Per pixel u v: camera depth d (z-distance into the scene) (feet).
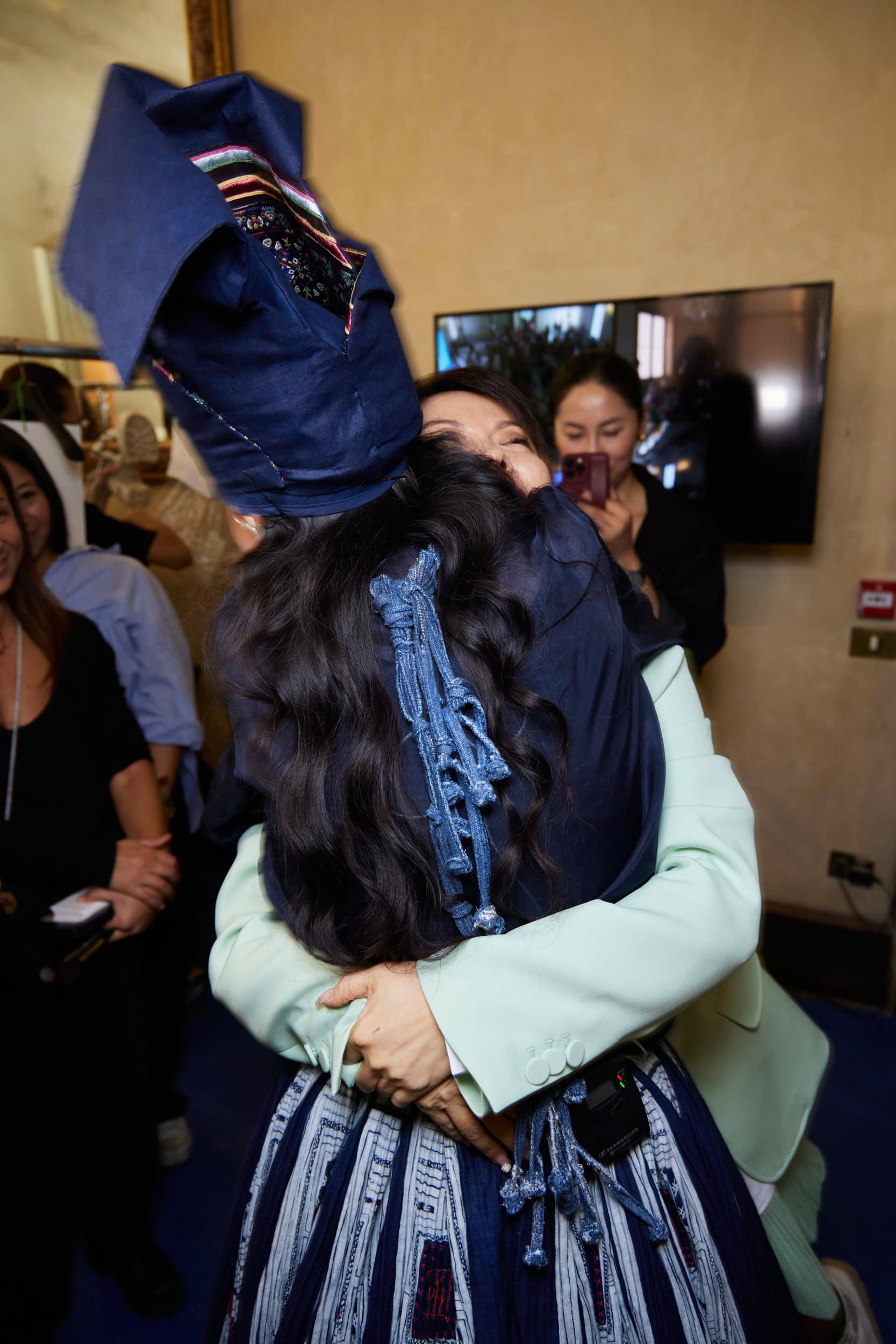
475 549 2.07
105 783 4.91
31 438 5.61
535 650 2.01
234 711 2.21
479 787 1.90
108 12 7.31
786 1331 2.42
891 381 7.02
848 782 7.80
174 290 1.68
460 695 1.95
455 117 7.76
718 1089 2.76
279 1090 2.62
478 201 7.87
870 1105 6.66
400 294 8.30
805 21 6.63
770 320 7.07
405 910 2.03
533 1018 2.04
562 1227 2.24
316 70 8.08
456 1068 2.05
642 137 7.26
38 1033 4.32
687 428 7.50
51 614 4.63
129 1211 4.85
